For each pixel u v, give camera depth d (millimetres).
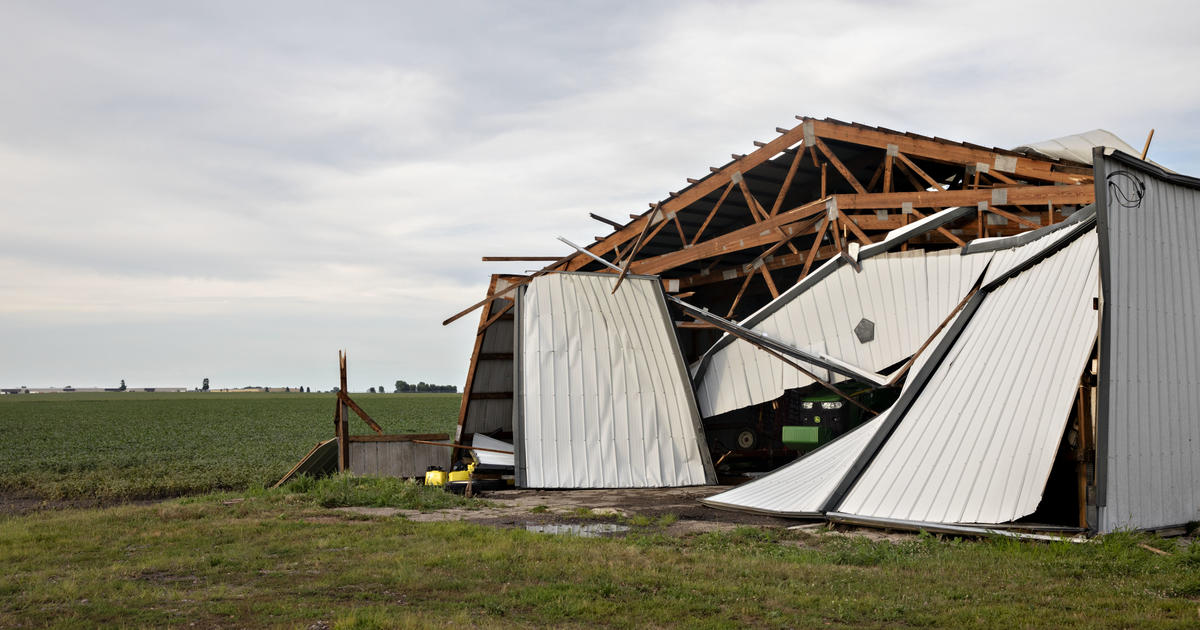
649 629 7824
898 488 14422
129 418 79312
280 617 8141
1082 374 12922
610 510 16781
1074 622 7949
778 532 13719
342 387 23125
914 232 21156
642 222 28531
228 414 88875
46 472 28688
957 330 16766
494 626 7754
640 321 24438
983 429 14195
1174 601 8602
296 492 19406
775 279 29922
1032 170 21328
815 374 21984
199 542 12812
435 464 24453
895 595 9062
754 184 28078
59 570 10805
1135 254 13250
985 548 11594
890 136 22719
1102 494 12375
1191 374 14141
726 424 26031
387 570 10359
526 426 22047
